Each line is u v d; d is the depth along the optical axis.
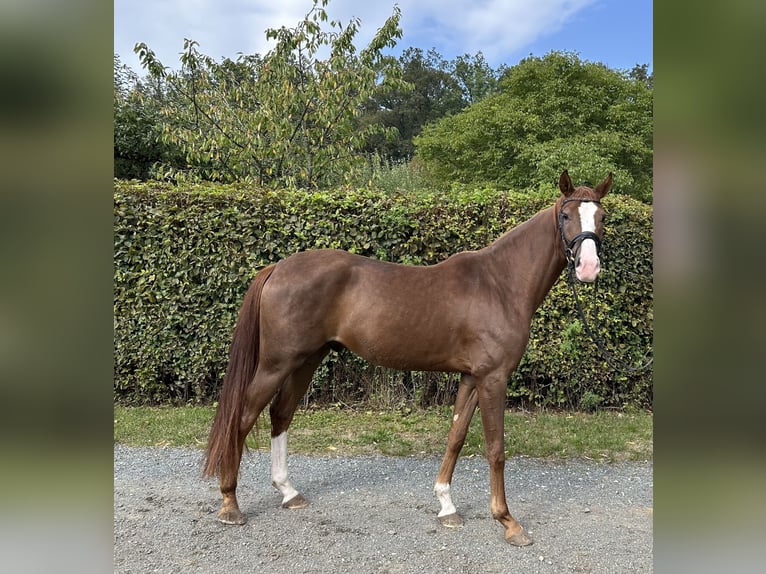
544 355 4.62
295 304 2.61
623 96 11.88
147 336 4.77
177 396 4.97
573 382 4.70
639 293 4.72
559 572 2.25
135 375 4.84
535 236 2.62
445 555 2.38
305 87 6.81
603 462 3.55
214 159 6.86
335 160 7.02
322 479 3.26
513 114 11.62
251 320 2.73
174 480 3.20
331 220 4.68
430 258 4.62
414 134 29.61
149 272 4.72
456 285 2.63
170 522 2.66
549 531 2.61
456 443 2.71
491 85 28.36
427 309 2.59
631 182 9.48
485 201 4.62
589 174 9.19
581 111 11.43
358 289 2.65
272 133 6.79
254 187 5.01
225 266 4.70
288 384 2.90
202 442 3.86
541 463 3.54
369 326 2.62
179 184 5.18
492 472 2.55
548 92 11.78
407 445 3.86
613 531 2.61
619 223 4.67
